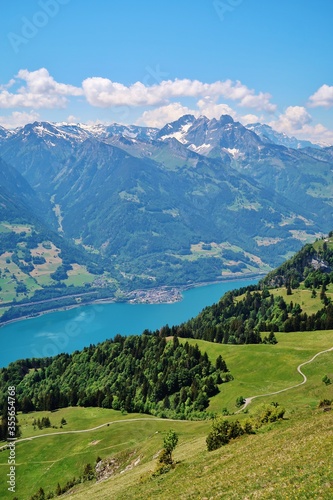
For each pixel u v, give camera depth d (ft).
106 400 637.30
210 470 202.18
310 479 138.62
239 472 177.47
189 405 530.68
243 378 548.72
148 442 387.96
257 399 461.78
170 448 255.50
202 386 545.85
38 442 490.49
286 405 368.07
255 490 148.46
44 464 433.89
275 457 177.27
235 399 481.46
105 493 261.44
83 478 386.52
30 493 390.01
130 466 353.51
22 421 623.36
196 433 366.22
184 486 192.24
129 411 589.73
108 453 422.00
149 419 512.63
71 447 459.32
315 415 241.55
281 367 544.21
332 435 175.73
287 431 218.18
